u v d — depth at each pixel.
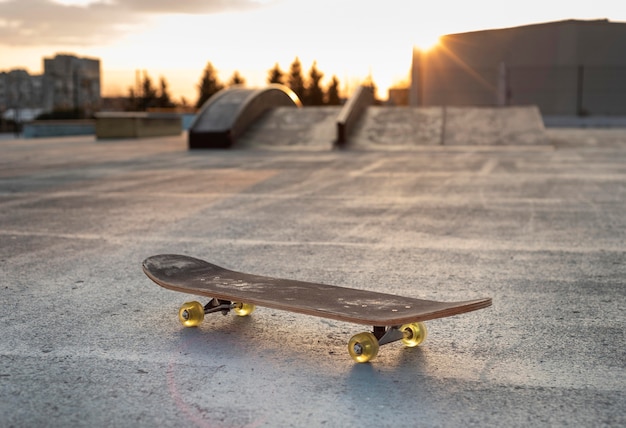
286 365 3.13
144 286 4.66
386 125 22.81
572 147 20.36
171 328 3.71
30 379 2.97
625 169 13.52
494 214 8.00
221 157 17.53
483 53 36.34
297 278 4.88
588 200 9.13
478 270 5.14
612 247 6.03
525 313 4.01
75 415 2.60
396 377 2.98
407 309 3.01
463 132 21.73
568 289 4.57
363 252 5.83
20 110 38.56
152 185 11.17
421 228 7.07
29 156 18.22
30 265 5.33
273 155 18.12
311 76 63.25
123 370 3.07
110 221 7.55
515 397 2.76
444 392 2.81
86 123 34.97
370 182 11.52
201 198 9.53
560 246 6.09
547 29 36.19
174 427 2.49
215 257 5.61
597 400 2.73
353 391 2.82
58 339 3.53
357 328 3.70
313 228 7.08
